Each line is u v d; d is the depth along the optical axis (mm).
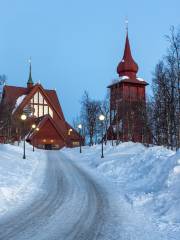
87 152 45812
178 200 12742
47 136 82750
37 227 10938
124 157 30656
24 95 96125
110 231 10523
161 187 15188
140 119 59562
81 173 25766
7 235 10023
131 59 90875
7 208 13555
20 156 37750
